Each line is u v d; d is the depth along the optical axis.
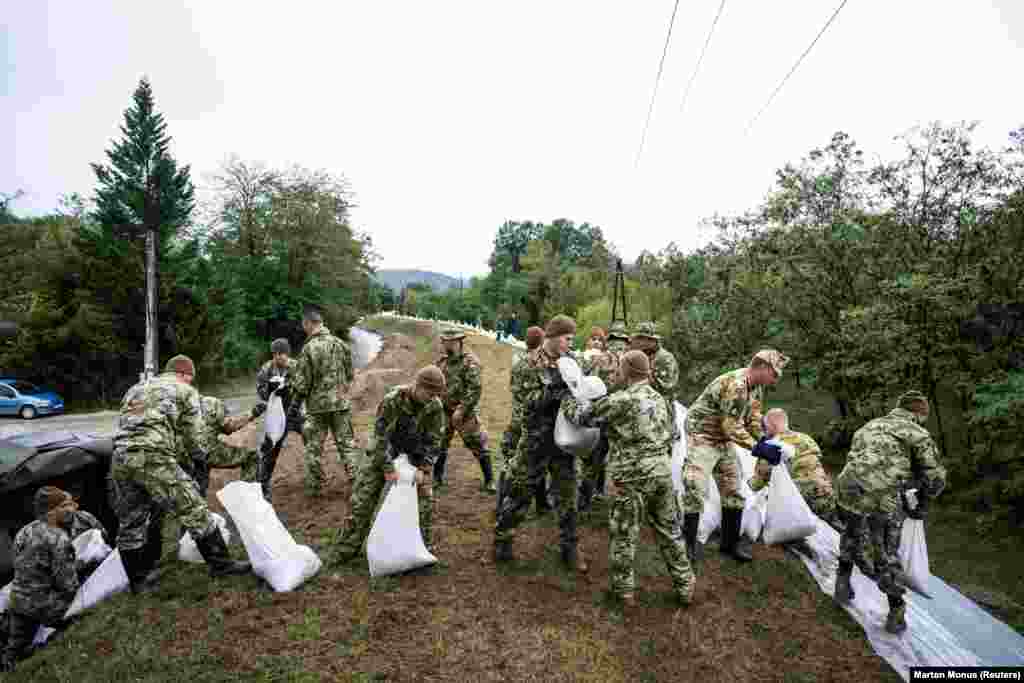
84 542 4.36
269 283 36.28
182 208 27.14
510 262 77.56
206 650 3.18
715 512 5.02
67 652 3.21
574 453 3.94
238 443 8.12
